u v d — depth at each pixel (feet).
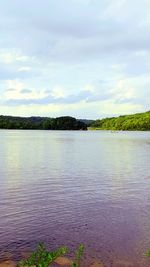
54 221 53.98
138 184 86.94
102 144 297.74
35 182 88.63
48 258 32.86
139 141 360.28
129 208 61.77
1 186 82.48
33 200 67.62
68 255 41.29
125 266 38.68
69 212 59.00
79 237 47.24
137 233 48.65
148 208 61.77
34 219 54.80
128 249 43.14
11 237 46.88
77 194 73.61
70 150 217.15
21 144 271.90
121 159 159.53
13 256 40.91
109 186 83.61
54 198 69.56
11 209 60.59
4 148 223.71
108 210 60.44
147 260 40.14
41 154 181.37
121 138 442.50
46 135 516.73
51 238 46.83
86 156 173.78
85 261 39.81
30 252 42.14
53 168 119.34
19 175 101.04
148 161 150.30
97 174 104.88
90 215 57.31
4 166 124.26
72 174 104.01
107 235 47.91
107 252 42.19
